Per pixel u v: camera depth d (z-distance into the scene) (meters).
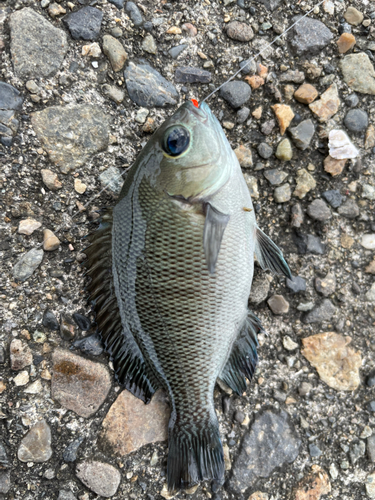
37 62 0.20
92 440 0.20
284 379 0.22
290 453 0.22
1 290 0.20
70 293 0.20
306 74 0.23
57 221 0.20
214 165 0.18
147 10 0.21
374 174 0.23
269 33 0.22
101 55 0.21
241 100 0.22
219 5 0.22
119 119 0.21
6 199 0.20
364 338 0.23
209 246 0.18
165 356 0.19
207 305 0.18
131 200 0.18
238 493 0.21
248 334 0.20
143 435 0.21
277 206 0.23
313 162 0.23
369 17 0.23
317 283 0.23
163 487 0.21
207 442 0.20
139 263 0.18
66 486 0.20
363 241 0.23
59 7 0.20
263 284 0.22
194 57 0.22
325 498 0.22
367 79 0.23
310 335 0.23
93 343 0.20
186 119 0.18
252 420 0.22
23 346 0.20
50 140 0.20
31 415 0.20
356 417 0.23
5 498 0.19
